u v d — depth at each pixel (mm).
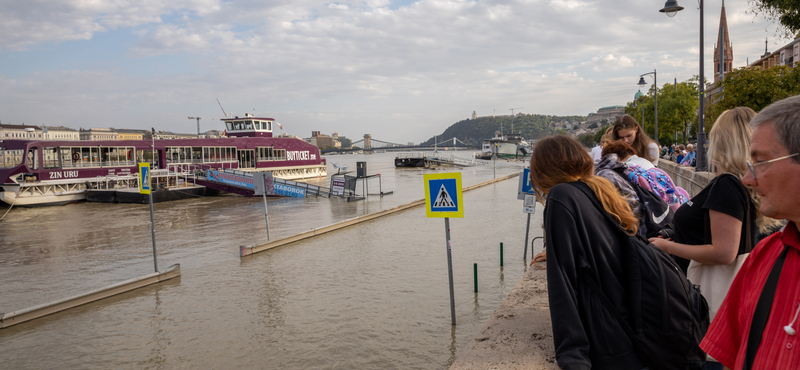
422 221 20141
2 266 13961
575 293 2037
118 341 7852
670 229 3186
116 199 32750
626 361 1985
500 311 3398
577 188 2111
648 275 2037
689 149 27266
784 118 1220
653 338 1972
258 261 13242
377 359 6801
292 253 14117
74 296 9617
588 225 2018
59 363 7102
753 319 1375
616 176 3361
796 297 1269
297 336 7734
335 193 32312
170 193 33562
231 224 21219
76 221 23953
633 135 4695
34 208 30859
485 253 13328
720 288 2439
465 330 7715
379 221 20422
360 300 9422
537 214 21516
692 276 2660
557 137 2297
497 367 2420
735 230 2258
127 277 12234
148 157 39562
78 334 8203
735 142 2293
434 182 7449
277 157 52938
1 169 31094
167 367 6832
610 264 2053
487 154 101000
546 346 2646
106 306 9664
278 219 22500
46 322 8812
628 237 2094
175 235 18578
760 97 21562
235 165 46750
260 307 9258
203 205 30594
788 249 1336
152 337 7977
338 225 18438
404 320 8242
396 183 46219
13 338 8094
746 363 1383
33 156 32031
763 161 1287
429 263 12320
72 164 34125
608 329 2002
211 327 8312
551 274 2037
